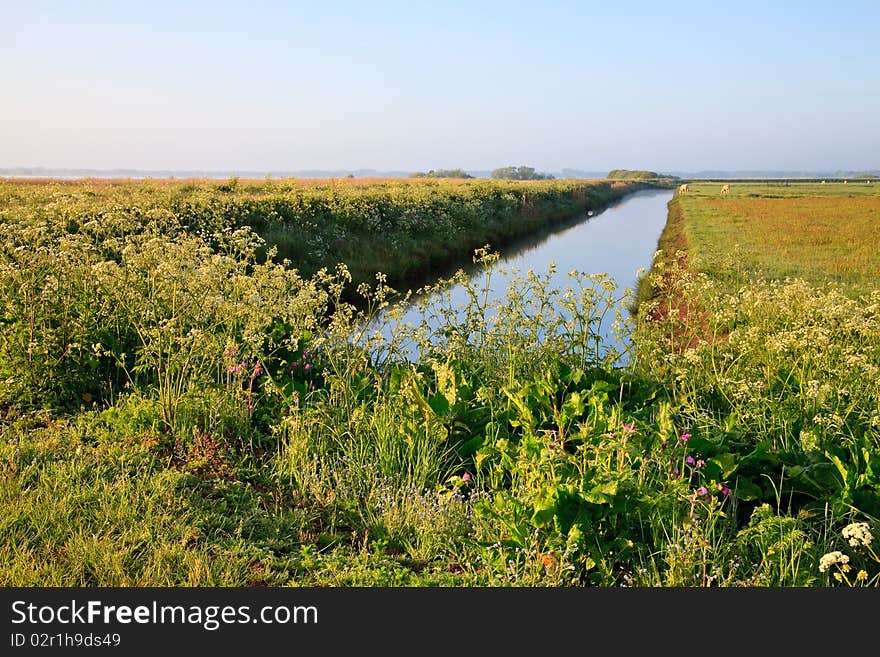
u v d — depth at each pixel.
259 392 6.79
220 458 5.55
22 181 39.53
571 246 30.06
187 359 6.32
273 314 7.92
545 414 6.12
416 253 21.03
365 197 24.31
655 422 5.92
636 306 13.52
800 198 58.31
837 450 5.27
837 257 18.38
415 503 4.91
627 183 131.38
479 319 7.35
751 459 5.27
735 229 27.97
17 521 4.32
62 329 6.70
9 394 6.43
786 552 4.21
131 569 3.99
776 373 6.66
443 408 5.97
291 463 5.46
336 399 6.40
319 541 4.62
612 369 7.17
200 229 15.17
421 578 4.15
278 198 20.16
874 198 56.50
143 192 24.73
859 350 6.80
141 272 7.66
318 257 16.58
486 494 5.07
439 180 60.66
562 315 7.40
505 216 34.66
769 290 9.41
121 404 6.41
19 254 7.30
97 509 4.55
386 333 11.23
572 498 4.36
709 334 8.97
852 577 4.17
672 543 4.16
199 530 4.46
